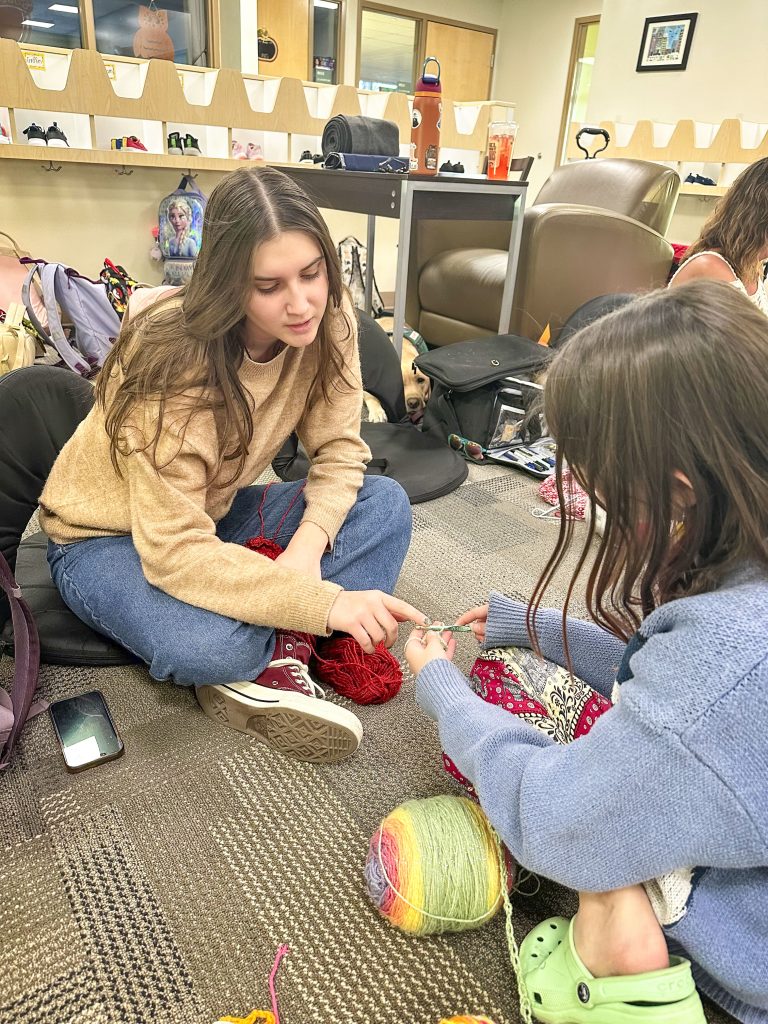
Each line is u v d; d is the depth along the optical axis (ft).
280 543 4.23
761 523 1.71
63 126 9.52
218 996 2.49
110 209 10.34
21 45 9.03
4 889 2.83
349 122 7.75
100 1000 2.46
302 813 3.22
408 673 4.17
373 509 4.06
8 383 3.78
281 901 2.82
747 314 1.77
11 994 2.47
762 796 1.69
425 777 3.44
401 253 6.82
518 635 3.18
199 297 3.04
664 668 1.78
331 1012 2.45
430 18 21.01
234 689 3.48
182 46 13.57
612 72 15.15
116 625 3.58
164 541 3.28
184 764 3.46
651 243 8.89
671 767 1.76
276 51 18.39
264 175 3.04
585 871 2.00
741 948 2.02
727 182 12.45
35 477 3.95
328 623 3.20
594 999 2.13
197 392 3.17
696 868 2.05
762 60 12.60
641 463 1.76
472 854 2.60
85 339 7.91
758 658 1.66
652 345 1.74
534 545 5.62
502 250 10.02
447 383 6.94
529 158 8.38
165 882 2.88
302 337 3.22
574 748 2.05
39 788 3.29
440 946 2.68
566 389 1.89
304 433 4.18
